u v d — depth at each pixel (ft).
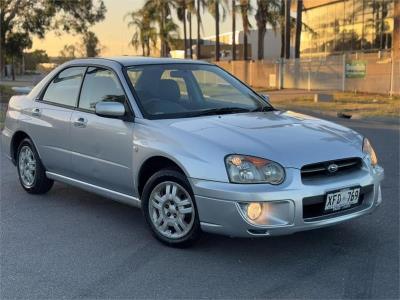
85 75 19.45
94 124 17.87
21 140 22.52
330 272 13.98
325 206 14.11
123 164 16.87
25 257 15.25
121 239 16.69
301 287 13.11
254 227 13.58
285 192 13.60
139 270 14.26
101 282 13.53
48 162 20.59
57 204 20.65
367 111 57.88
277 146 14.35
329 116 57.57
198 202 14.39
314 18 175.22
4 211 19.76
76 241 16.55
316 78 100.58
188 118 16.56
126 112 16.99
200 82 19.06
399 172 25.96
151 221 16.14
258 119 16.52
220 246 15.84
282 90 104.12
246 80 126.72
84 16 92.63
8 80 169.78
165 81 18.15
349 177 14.70
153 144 15.60
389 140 37.27
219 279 13.64
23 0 89.20
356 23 152.35
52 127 19.89
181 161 14.73
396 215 18.72
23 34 93.25
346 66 89.20
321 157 14.32
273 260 14.83
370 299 12.43
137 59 19.12
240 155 14.01
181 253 15.39
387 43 139.13
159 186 15.76
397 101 67.87
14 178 25.04
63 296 12.77
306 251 15.46
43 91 21.39
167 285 13.33
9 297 12.72
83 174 18.84
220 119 16.35
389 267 14.25
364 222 17.97
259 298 12.55
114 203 20.75
